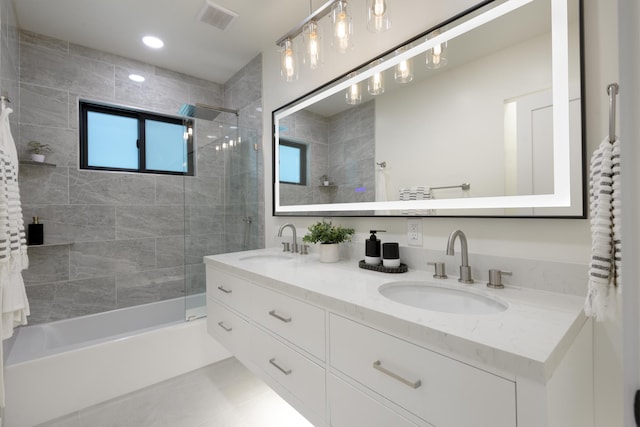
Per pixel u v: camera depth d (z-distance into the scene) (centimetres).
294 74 172
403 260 149
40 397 170
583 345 86
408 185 147
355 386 96
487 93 120
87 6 200
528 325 77
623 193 29
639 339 29
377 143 161
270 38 237
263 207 251
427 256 139
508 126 114
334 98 185
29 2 195
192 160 247
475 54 123
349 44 143
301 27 158
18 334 213
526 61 110
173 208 293
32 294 228
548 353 62
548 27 105
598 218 76
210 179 254
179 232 295
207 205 251
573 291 100
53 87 236
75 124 245
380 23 128
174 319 284
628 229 29
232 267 165
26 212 225
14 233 138
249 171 265
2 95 172
